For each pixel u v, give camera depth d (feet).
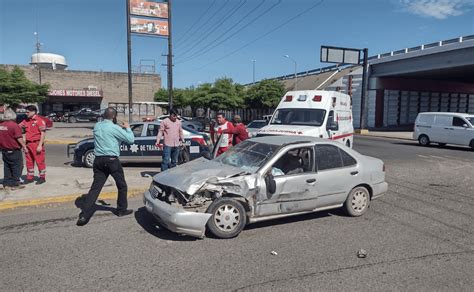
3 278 12.94
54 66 188.85
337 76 142.61
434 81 136.26
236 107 156.56
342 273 13.53
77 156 35.40
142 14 62.85
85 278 12.96
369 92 127.75
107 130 19.21
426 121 66.64
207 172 17.72
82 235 17.37
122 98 165.68
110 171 19.66
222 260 14.58
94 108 161.68
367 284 12.70
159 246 16.01
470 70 105.19
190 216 15.96
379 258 14.96
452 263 14.57
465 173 37.01
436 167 40.81
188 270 13.66
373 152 55.47
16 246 15.96
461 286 12.64
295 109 39.47
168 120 29.14
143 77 167.63
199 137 36.68
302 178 18.78
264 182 17.76
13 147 24.62
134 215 20.62
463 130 60.03
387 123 128.88
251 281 12.84
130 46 62.75
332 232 18.12
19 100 106.22
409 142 75.72
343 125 41.98
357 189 20.88
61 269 13.69
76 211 21.40
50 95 152.35
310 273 13.51
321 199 19.52
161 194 17.52
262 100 151.12
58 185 26.32
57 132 84.48
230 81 157.99
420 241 17.02
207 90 156.25
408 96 131.85
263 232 17.98
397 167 40.47
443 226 19.36
